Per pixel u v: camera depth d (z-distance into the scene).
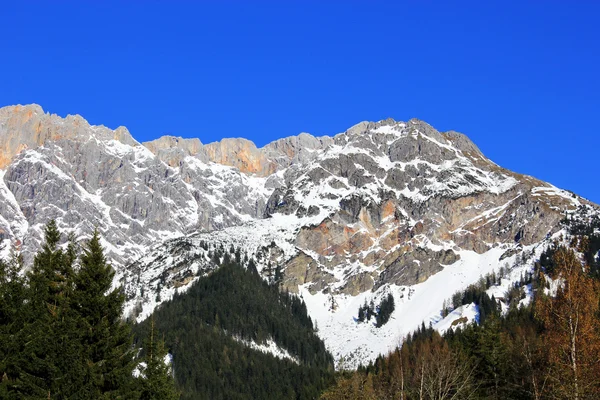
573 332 60.28
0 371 59.00
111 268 66.19
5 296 63.91
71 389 57.19
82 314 62.44
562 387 59.53
